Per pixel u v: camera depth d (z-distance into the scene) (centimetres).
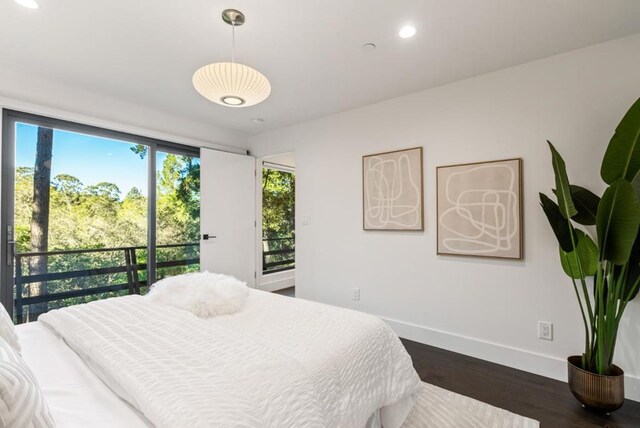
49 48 212
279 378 99
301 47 211
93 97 288
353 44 207
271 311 170
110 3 166
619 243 162
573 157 213
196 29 190
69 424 82
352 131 333
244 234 420
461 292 261
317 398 103
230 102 186
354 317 160
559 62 219
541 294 225
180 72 247
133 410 89
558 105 219
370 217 316
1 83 240
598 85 205
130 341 119
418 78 258
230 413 79
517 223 233
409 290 291
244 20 181
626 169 169
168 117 346
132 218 326
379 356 144
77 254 291
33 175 265
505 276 240
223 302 168
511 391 203
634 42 194
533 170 228
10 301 251
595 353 182
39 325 157
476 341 252
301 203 380
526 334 231
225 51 216
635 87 194
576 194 198
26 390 64
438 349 268
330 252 351
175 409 79
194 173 384
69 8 170
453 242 263
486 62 231
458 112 263
